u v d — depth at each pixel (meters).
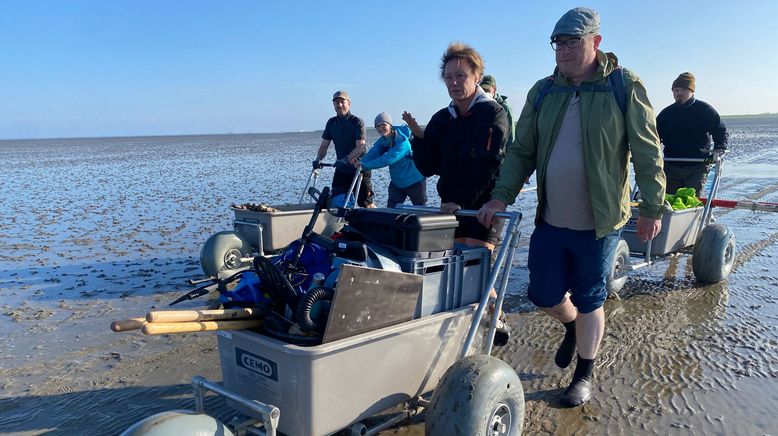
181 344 4.67
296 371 2.43
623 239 5.61
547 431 3.30
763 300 5.62
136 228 10.08
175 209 12.48
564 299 3.60
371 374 2.68
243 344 2.67
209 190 16.53
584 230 3.24
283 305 2.84
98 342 4.70
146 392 3.84
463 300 3.27
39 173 26.06
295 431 2.50
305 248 3.12
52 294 6.06
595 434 3.27
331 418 2.53
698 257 6.14
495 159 3.75
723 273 6.17
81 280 6.60
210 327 2.52
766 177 17.73
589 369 3.60
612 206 3.13
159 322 2.36
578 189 3.17
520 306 5.52
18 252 8.18
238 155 41.22
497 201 3.32
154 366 4.24
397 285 2.74
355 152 7.32
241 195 15.06
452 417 2.53
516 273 6.73
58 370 4.17
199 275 6.73
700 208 6.64
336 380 2.51
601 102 3.07
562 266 3.36
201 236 9.22
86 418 3.49
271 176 21.38
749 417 3.44
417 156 4.18
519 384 2.78
